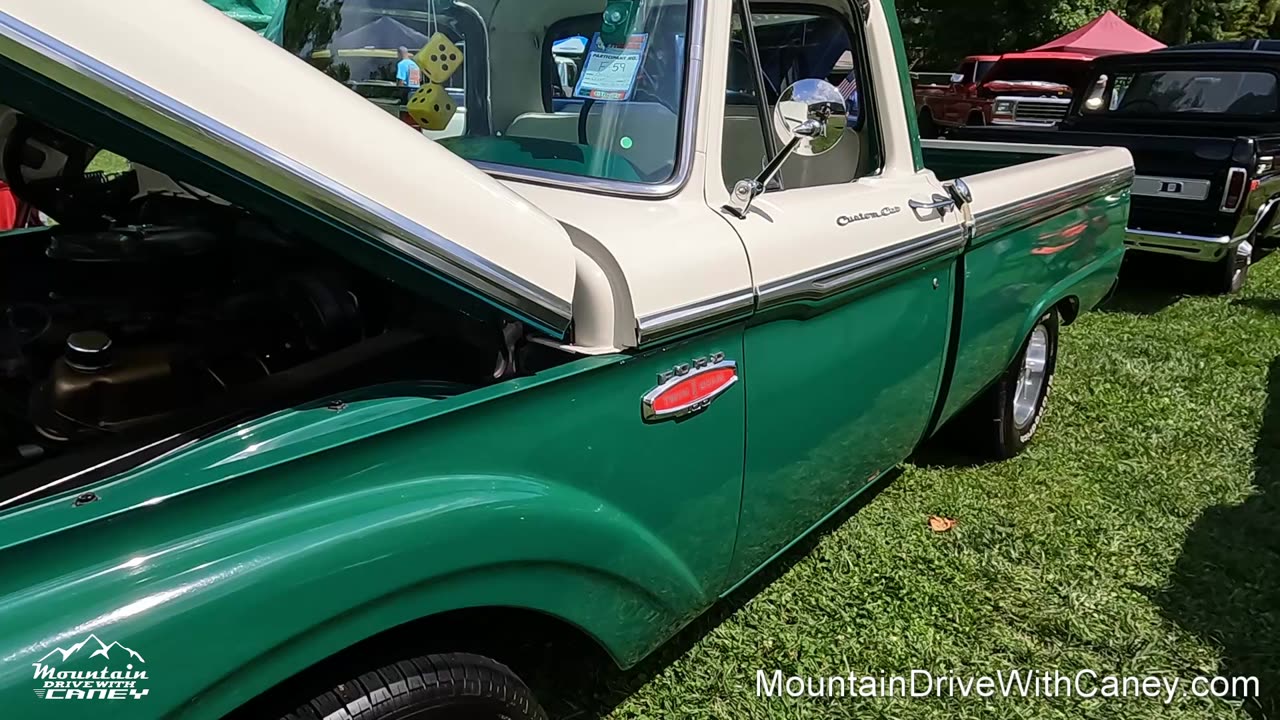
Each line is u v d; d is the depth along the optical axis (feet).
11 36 3.32
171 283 6.36
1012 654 8.98
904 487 12.13
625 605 6.13
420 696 4.79
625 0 6.55
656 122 6.41
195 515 3.98
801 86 6.30
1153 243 21.01
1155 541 10.98
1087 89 24.91
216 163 3.92
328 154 4.17
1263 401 15.43
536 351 5.82
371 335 6.13
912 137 8.83
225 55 3.91
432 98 7.12
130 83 3.61
